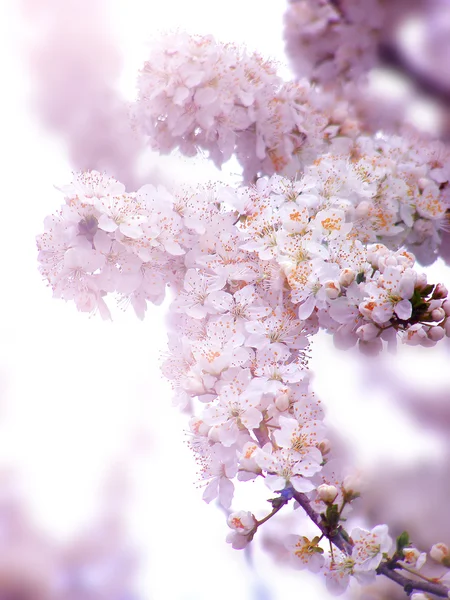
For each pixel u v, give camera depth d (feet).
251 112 4.19
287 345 3.92
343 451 4.11
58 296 4.00
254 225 3.98
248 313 3.94
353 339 3.91
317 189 4.09
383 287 3.83
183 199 4.07
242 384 3.83
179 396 3.91
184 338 3.94
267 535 3.97
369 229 4.15
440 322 3.84
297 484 3.75
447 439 4.21
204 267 4.03
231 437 3.81
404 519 4.03
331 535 3.76
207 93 4.14
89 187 4.00
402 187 4.23
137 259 4.01
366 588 3.83
